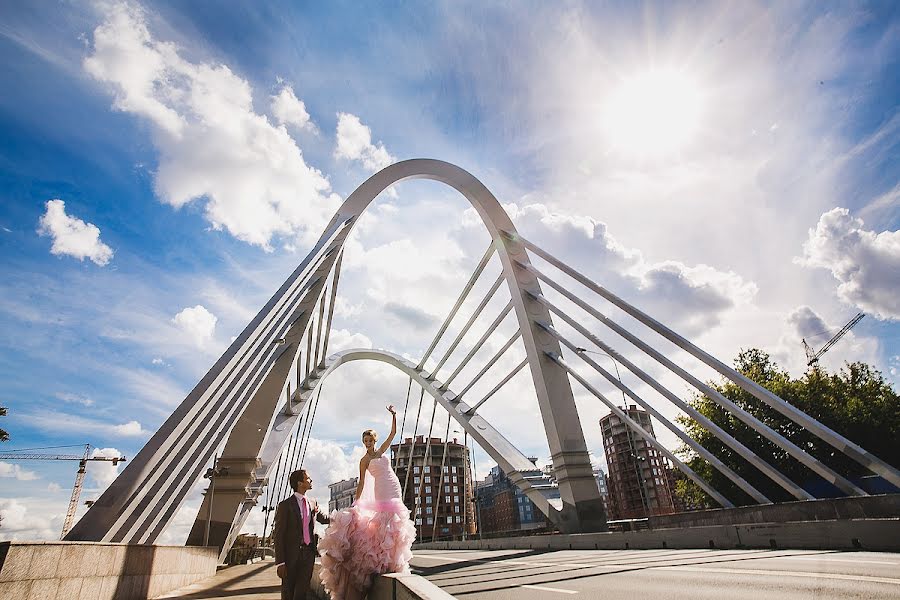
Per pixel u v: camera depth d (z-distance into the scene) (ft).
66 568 15.12
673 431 55.62
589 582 19.33
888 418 79.15
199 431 40.16
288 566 14.92
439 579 26.30
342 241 84.84
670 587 16.15
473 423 105.91
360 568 13.05
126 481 25.94
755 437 88.74
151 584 25.12
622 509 285.23
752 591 14.01
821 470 37.99
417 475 306.76
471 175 99.09
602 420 309.01
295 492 16.08
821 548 28.91
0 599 11.83
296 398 107.86
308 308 78.38
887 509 27.61
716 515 41.39
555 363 79.05
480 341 105.81
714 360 47.11
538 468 90.53
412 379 140.26
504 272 92.58
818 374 91.15
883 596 11.68
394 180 95.91
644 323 56.44
